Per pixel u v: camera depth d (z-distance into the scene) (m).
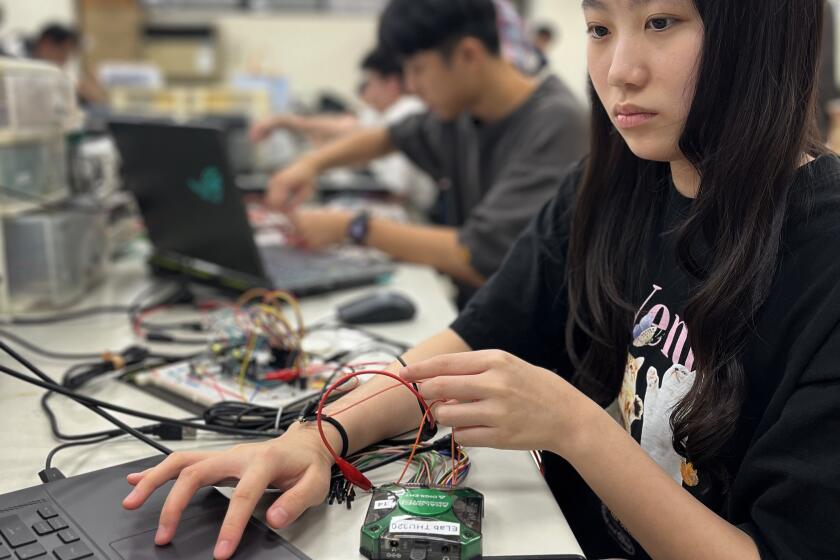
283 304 1.34
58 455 0.74
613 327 0.83
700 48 0.63
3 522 0.59
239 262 1.33
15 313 1.26
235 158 2.75
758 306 0.66
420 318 1.28
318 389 0.90
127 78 3.33
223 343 1.02
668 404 0.75
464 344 0.88
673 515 0.61
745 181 0.66
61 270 1.28
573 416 0.63
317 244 1.66
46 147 1.31
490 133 1.69
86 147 1.59
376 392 0.77
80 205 1.39
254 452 0.65
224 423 0.81
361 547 0.58
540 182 1.54
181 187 1.33
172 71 5.22
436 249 1.57
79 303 1.34
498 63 1.64
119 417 0.84
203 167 1.25
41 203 1.28
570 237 0.88
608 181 0.84
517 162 1.58
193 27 5.23
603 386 0.85
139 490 0.62
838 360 0.58
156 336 1.12
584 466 0.63
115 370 0.99
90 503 0.63
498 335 0.89
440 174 2.07
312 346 1.01
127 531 0.59
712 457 0.70
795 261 0.65
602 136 0.83
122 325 1.21
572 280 0.87
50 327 1.20
